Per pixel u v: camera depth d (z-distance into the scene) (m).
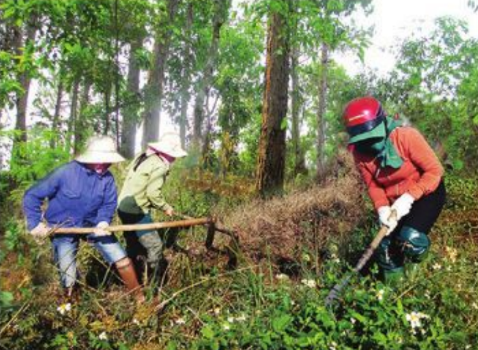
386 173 3.85
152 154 4.71
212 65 15.43
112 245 4.20
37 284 3.83
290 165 13.75
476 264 4.29
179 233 5.39
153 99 13.23
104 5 8.11
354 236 5.18
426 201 3.85
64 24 7.77
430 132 10.39
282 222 5.59
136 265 4.80
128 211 4.67
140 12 9.05
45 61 7.81
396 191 3.89
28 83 11.66
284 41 8.18
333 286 3.57
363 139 3.65
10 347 3.27
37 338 3.37
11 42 10.62
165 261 4.81
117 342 3.54
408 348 2.94
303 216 5.77
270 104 8.72
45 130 7.30
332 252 4.86
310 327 3.24
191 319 3.83
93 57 8.43
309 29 7.85
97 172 4.13
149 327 3.78
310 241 5.33
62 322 3.52
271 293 3.73
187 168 9.43
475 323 3.35
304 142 13.95
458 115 10.50
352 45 7.96
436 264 3.92
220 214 6.98
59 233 4.09
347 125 3.72
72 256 4.13
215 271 4.38
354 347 3.09
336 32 8.02
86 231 4.01
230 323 3.40
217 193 8.35
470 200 6.88
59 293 3.90
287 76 8.75
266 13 7.72
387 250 3.93
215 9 14.67
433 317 3.27
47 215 4.12
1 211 6.04
